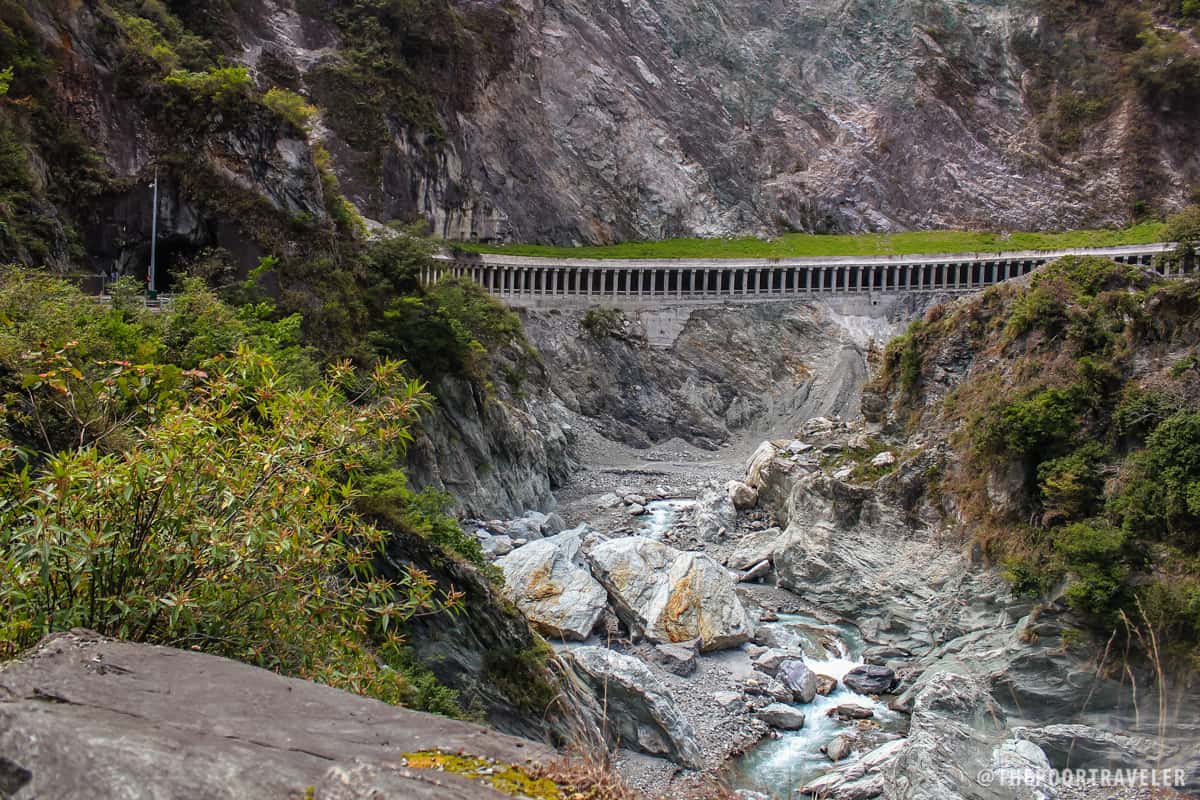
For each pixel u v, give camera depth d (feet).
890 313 300.20
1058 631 105.60
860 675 116.37
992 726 94.63
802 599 145.48
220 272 145.38
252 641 40.78
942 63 370.73
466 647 89.76
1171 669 96.53
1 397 58.85
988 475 126.82
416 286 171.94
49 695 24.80
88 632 28.99
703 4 379.14
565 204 318.24
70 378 60.59
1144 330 123.95
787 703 108.58
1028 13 378.12
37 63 136.15
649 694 94.99
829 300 304.09
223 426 44.50
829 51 382.42
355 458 50.29
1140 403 115.85
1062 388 122.52
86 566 37.29
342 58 271.90
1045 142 358.84
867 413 164.66
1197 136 343.05
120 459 48.75
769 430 284.41
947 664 112.78
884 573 136.05
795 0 391.86
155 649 28.45
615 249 307.99
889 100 367.25
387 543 90.53
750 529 176.14
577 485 223.71
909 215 351.05
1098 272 133.49
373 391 52.19
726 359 295.69
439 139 286.05
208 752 21.52
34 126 134.92
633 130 339.16
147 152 148.66
